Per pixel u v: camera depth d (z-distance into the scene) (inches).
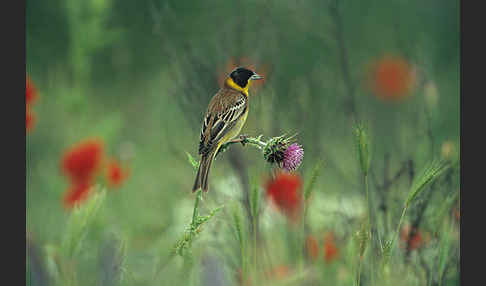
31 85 350.0
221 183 388.5
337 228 355.3
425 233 321.1
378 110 552.7
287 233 343.6
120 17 701.9
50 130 547.5
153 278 245.9
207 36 541.3
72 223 228.2
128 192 478.3
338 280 308.3
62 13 679.1
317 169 263.6
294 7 575.2
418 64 449.4
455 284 306.7
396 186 346.6
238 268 284.8
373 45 687.7
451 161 316.5
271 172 340.8
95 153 378.3
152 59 703.7
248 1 544.4
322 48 598.9
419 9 748.6
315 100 487.2
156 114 610.5
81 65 555.2
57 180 456.4
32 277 229.5
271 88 434.6
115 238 241.8
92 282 237.9
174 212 412.8
